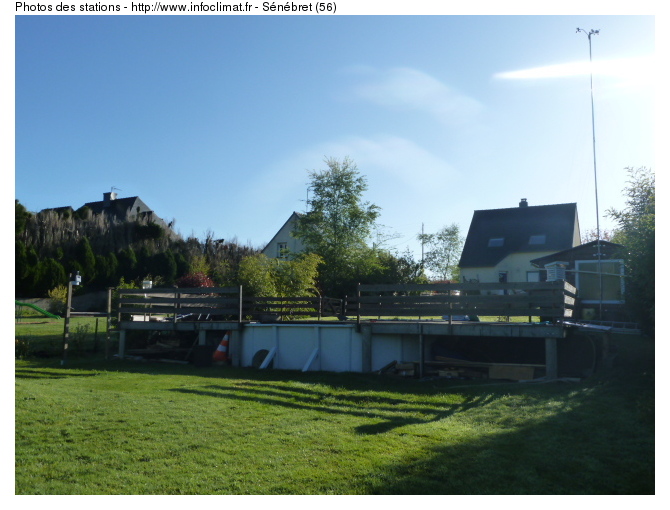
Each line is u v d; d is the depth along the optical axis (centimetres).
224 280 1989
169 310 1456
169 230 4428
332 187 3666
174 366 1345
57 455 597
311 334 1324
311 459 600
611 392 898
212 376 1166
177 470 561
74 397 868
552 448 646
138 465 573
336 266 3428
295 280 2042
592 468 582
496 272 3497
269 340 1370
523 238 3544
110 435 669
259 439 667
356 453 621
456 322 1257
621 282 1700
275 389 991
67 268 3481
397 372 1193
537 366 1088
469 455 621
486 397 934
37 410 768
